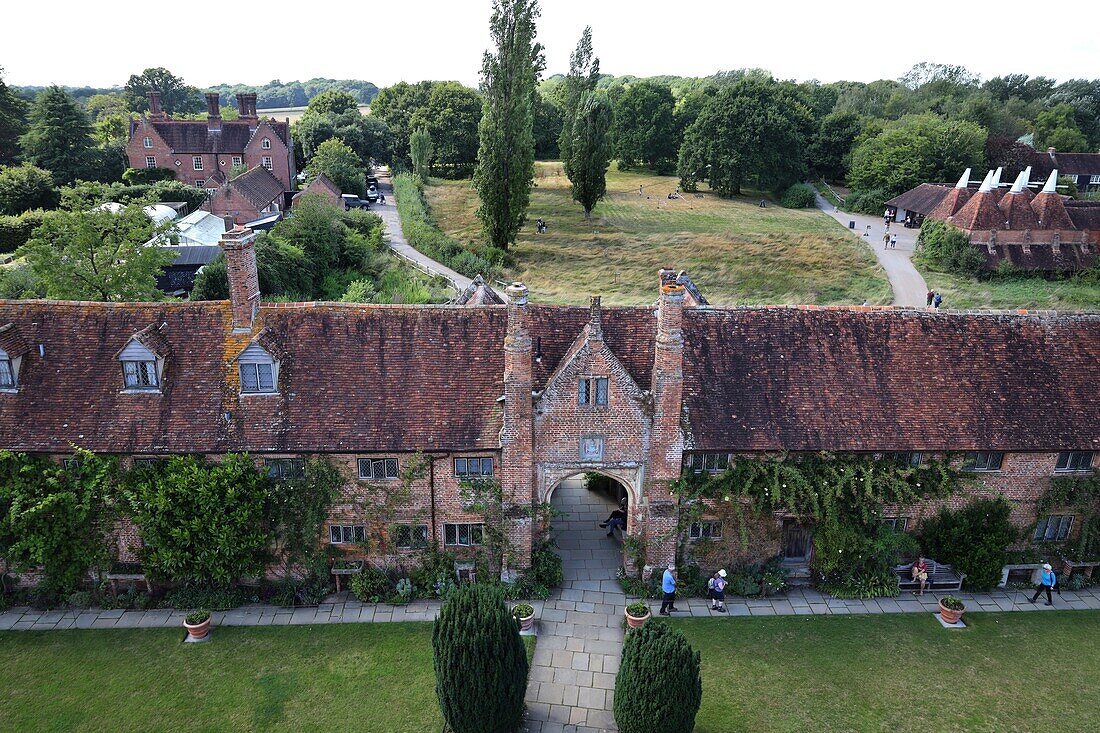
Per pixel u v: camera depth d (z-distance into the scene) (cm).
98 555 2675
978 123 12306
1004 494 2864
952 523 2831
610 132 9831
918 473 2773
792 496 2705
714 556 2877
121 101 17200
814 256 7644
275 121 10738
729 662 2477
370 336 2866
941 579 2872
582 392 2653
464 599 2059
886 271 7088
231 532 2581
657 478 2738
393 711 2244
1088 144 13650
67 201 4316
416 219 8819
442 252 7556
